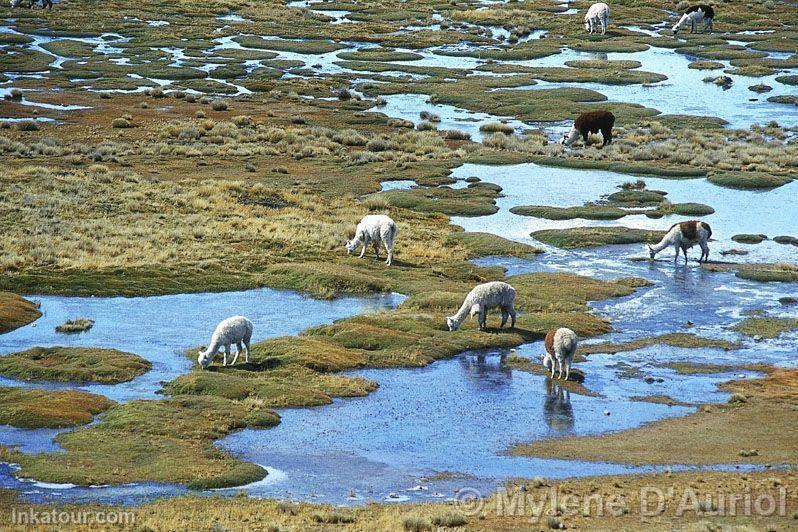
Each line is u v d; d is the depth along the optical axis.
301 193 65.50
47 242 51.50
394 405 32.34
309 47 119.12
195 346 38.19
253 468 26.34
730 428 30.28
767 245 55.62
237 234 55.12
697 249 54.88
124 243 52.53
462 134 82.94
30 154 72.06
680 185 69.31
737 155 76.19
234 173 70.19
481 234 56.81
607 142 80.88
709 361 37.59
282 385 33.19
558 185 69.06
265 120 87.12
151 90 95.00
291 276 47.72
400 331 39.94
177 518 22.00
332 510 22.89
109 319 41.44
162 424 29.28
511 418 31.27
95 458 26.64
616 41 123.88
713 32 128.75
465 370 36.09
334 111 91.50
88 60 108.94
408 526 21.28
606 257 53.44
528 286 47.03
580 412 31.88
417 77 106.69
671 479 25.59
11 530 20.91
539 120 90.12
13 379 33.81
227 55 114.25
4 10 134.88
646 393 33.91
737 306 45.00
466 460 27.59
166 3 145.88
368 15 142.00
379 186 67.69
